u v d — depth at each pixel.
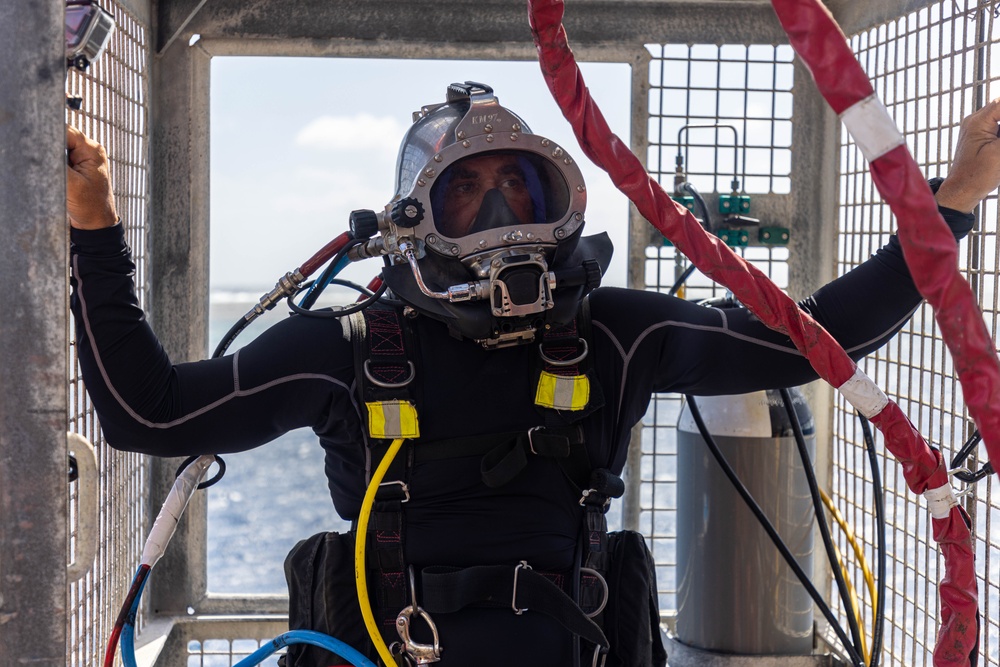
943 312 0.77
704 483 2.28
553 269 1.46
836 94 0.76
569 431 1.45
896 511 2.11
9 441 0.84
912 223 0.76
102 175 1.26
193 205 2.32
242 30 2.28
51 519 0.85
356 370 1.42
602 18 2.35
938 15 1.87
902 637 2.07
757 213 2.41
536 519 1.43
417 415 1.40
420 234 1.40
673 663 2.33
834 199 2.36
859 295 1.50
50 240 0.84
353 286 1.65
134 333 1.34
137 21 2.14
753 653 2.27
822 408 2.46
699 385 1.56
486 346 1.43
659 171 2.39
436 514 1.42
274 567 7.94
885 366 2.12
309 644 1.47
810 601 2.31
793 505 2.24
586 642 1.45
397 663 1.38
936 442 1.96
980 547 1.83
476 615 1.40
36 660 0.86
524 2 2.32
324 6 2.30
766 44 2.38
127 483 2.14
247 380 1.42
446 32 2.32
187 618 2.39
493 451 1.41
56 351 0.84
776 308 1.01
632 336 1.53
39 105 0.82
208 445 1.42
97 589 1.90
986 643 1.70
